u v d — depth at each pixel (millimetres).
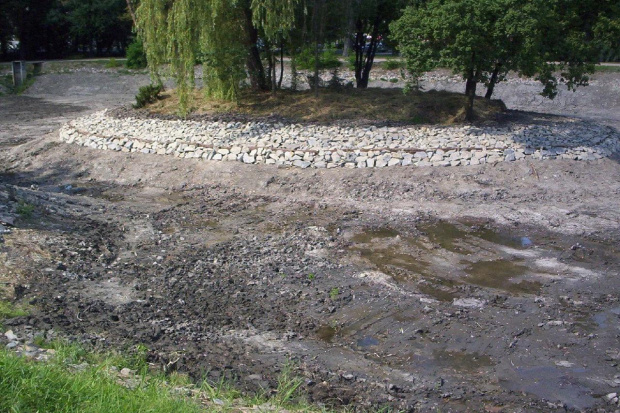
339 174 18156
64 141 22828
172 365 7789
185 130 20875
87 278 10727
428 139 19297
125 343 8266
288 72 40781
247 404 6656
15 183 19453
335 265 12242
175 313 9719
